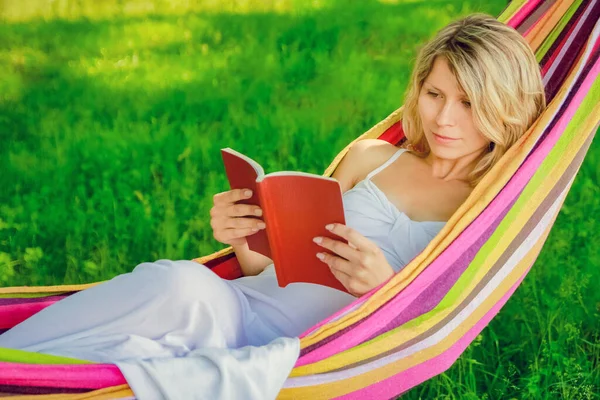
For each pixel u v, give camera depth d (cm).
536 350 413
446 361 309
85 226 532
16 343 279
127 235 516
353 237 288
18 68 859
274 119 689
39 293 325
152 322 280
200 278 286
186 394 258
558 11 368
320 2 1048
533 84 320
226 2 1077
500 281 318
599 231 501
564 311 427
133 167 615
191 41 938
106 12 1075
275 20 988
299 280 303
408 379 302
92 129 688
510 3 381
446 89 319
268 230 292
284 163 620
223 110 721
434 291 300
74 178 605
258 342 307
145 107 739
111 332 279
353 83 772
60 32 989
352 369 286
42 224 539
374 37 902
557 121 319
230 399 261
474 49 312
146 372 257
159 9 1075
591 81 328
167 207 545
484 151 335
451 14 957
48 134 681
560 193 325
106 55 901
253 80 796
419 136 352
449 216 332
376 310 288
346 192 346
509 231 314
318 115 700
